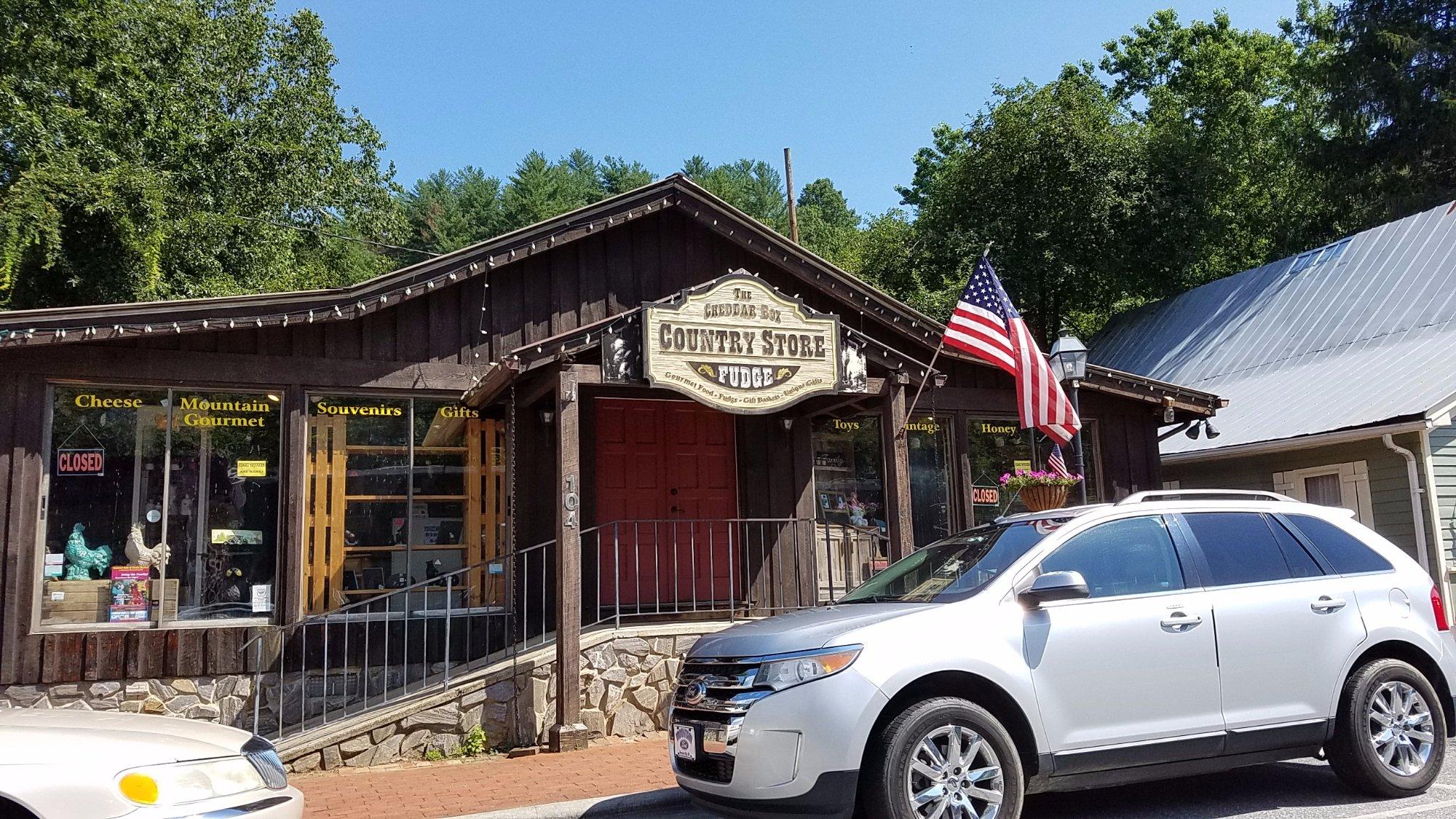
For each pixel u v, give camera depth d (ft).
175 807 12.76
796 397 30.53
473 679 28.27
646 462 36.42
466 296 33.35
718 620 33.88
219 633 29.04
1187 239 75.66
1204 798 19.85
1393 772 18.86
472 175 212.84
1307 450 48.49
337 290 30.37
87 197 45.78
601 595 34.86
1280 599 18.78
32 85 52.70
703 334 29.60
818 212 184.14
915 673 15.93
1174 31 98.73
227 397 30.42
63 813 12.05
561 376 28.55
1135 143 76.18
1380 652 19.80
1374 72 84.48
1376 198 86.94
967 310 33.09
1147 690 17.35
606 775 24.03
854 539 38.29
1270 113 95.40
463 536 32.55
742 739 15.88
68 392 28.89
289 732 28.17
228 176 70.33
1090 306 81.25
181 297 60.13
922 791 15.70
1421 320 49.55
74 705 27.50
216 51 72.54
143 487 29.25
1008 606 17.13
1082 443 41.37
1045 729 16.52
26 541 27.61
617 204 34.19
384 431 32.12
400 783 24.23
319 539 30.81
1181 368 62.18
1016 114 74.33
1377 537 20.77
